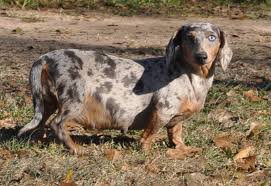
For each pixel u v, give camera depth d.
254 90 10.67
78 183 6.77
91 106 7.48
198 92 7.60
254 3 22.36
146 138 7.69
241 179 7.16
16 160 7.19
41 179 6.86
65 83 7.39
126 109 7.51
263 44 14.95
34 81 7.44
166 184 6.92
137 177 6.99
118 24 17.47
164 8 20.72
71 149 7.51
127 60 7.64
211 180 7.10
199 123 8.91
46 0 19.81
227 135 8.45
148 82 7.54
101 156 7.48
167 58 7.48
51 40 14.63
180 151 7.70
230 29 17.16
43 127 7.78
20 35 15.16
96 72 7.48
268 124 9.00
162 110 7.50
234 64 12.56
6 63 12.05
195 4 21.91
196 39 7.40
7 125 8.63
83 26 16.89
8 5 19.39
